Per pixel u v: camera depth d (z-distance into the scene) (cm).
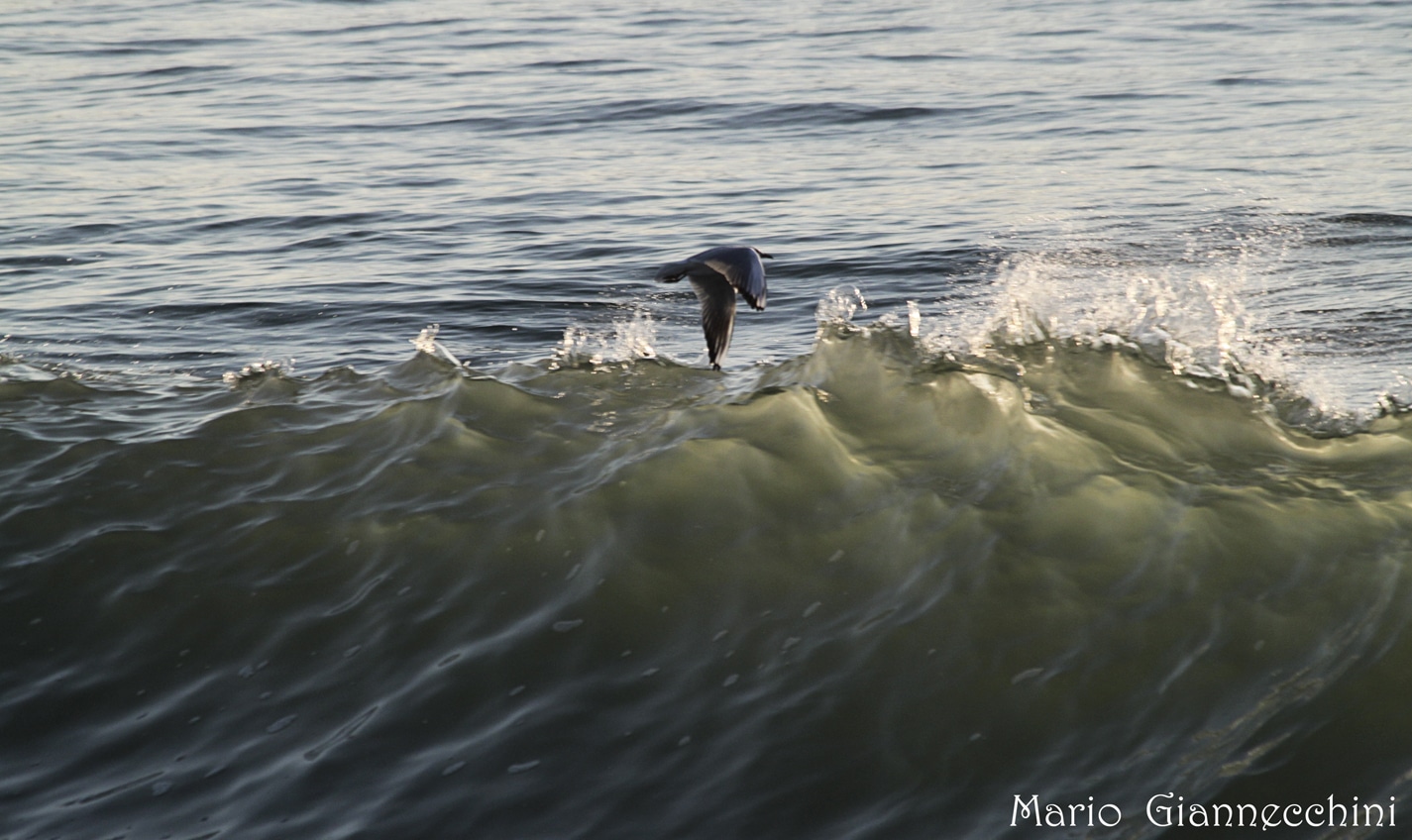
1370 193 5109
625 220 5372
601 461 2598
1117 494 2298
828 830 1753
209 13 11669
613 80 8375
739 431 2595
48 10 11806
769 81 8200
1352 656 1916
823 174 6022
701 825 1778
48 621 2328
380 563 2384
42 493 2669
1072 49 9081
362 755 1964
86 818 1894
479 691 2062
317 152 6694
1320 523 2180
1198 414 2536
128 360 3891
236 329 4191
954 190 5622
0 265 4866
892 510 2333
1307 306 3834
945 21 10538
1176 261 4425
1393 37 8688
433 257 4941
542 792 1856
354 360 3903
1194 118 6756
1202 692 1897
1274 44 8794
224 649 2236
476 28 10831
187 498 2633
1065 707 1903
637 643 2128
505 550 2366
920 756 1853
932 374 2698
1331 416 2531
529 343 4034
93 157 6588
